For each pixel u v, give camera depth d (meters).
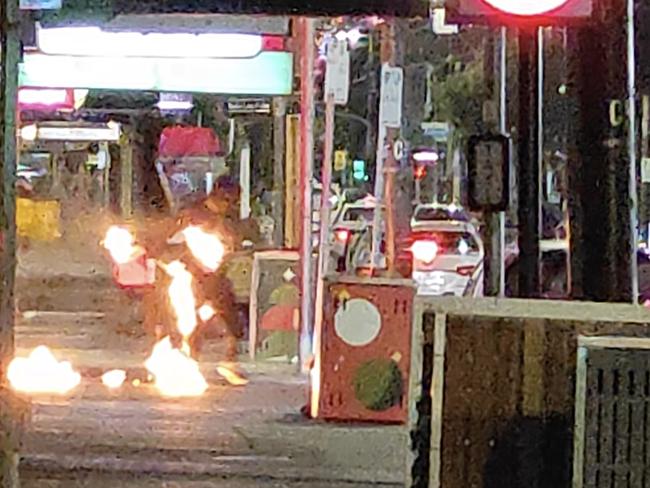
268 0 15.02
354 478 13.54
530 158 13.73
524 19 9.70
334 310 15.89
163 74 22.70
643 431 7.82
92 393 18.33
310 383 17.25
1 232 7.95
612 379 7.82
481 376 8.09
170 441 14.86
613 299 10.40
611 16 10.34
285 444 14.87
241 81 22.84
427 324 8.12
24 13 11.65
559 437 8.03
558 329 8.07
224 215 23.88
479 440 8.09
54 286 33.44
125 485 12.85
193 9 14.98
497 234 16.17
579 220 10.51
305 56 21.72
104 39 21.38
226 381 19.86
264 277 22.48
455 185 48.97
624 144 10.39
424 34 49.44
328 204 22.19
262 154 38.19
